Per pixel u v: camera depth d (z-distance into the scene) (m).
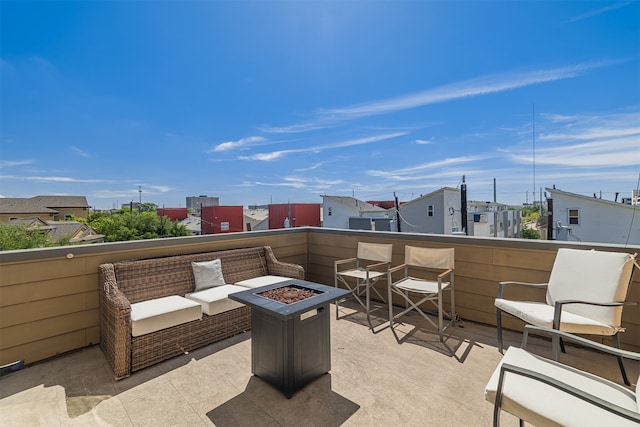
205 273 3.04
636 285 2.27
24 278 2.27
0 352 2.18
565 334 1.45
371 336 2.74
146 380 2.04
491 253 2.93
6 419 1.66
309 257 4.55
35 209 25.52
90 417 1.67
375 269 3.80
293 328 1.83
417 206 15.84
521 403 1.16
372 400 1.80
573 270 2.25
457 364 2.22
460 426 1.57
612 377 2.06
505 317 2.88
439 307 2.62
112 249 2.72
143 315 2.20
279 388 1.89
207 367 2.21
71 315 2.49
